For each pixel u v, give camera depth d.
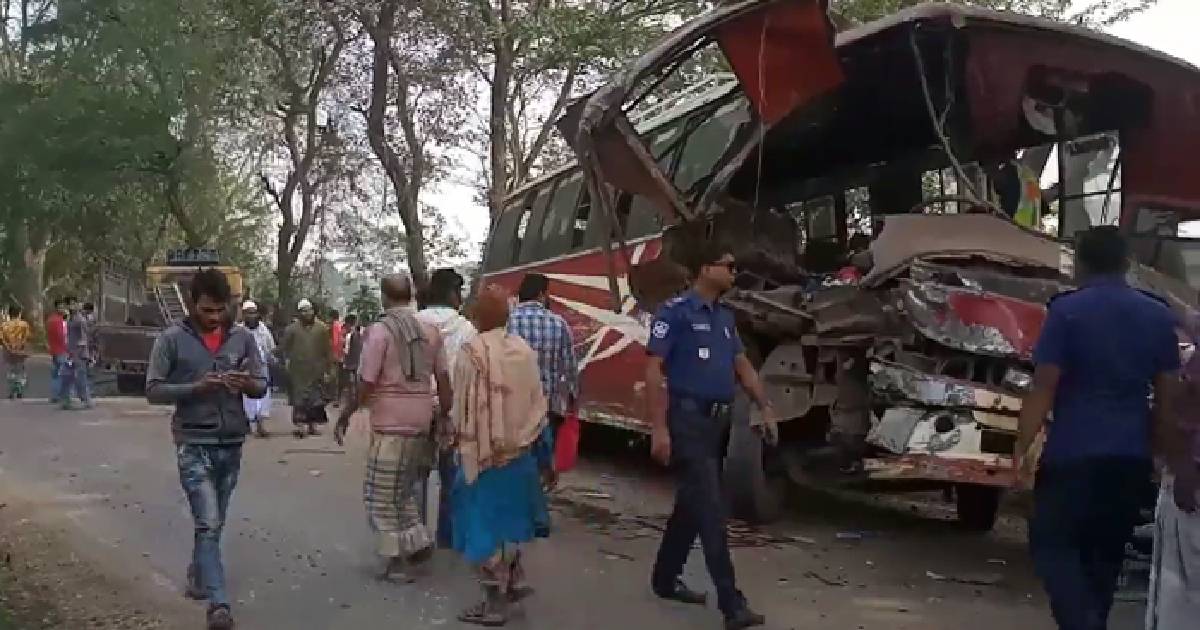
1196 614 4.84
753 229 9.79
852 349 8.59
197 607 6.80
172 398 6.34
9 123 31.73
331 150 37.47
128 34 31.64
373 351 7.33
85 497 10.45
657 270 10.62
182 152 33.41
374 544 8.45
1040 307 7.74
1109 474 5.13
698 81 11.14
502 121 26.91
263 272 58.75
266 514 9.76
